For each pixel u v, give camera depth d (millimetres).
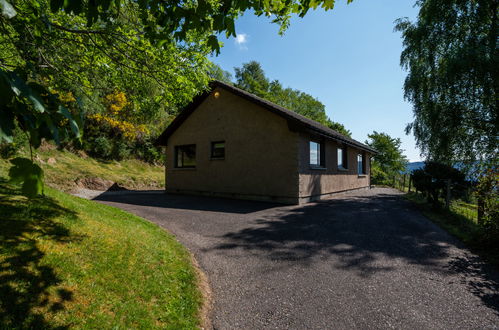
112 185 14266
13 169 1131
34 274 2480
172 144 14281
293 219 7379
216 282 3641
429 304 3082
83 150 17531
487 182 5508
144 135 22797
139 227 5285
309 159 11227
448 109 12641
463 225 6605
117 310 2502
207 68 6641
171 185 14047
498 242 4938
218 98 12648
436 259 4461
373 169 27922
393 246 5121
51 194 5207
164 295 3002
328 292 3363
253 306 3059
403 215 7984
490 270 4020
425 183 8844
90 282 2725
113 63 5758
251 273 3918
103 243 3645
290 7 3104
